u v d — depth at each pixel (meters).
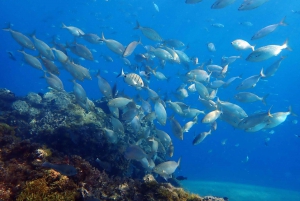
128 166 2.44
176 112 2.61
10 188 1.24
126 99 2.34
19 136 2.43
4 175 1.29
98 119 2.74
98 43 2.74
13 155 1.56
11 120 2.64
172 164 1.96
